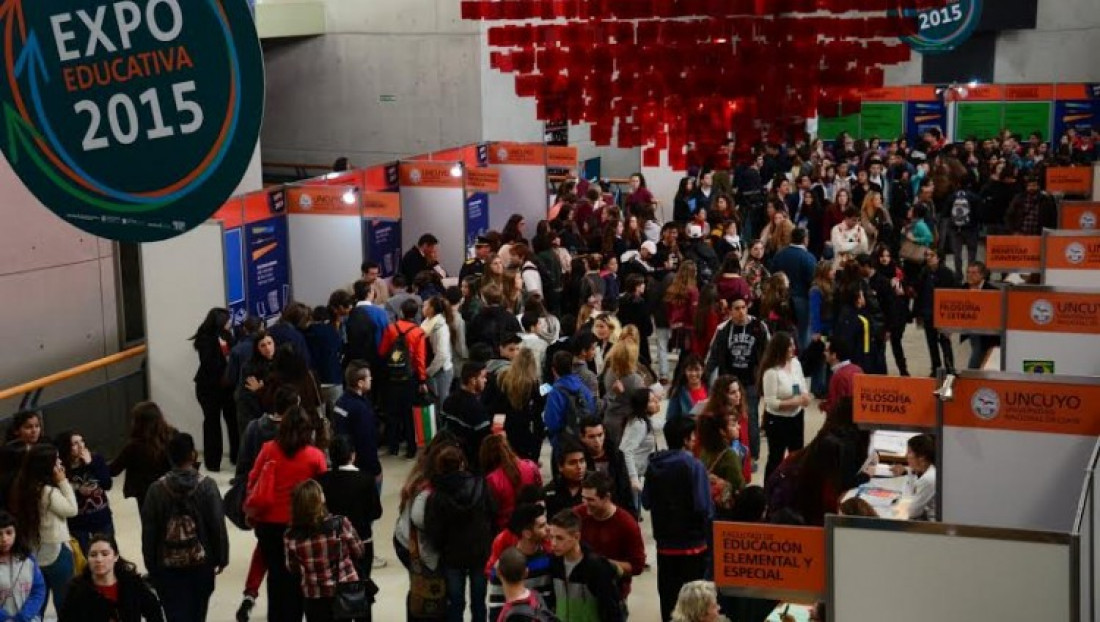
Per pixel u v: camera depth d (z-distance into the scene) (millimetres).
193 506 6840
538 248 13359
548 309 13070
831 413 7426
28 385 10281
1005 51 25281
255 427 7871
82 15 4023
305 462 7113
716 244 14391
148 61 3996
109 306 12859
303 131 21844
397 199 12930
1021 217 15445
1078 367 7160
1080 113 23281
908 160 20453
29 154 4129
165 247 10961
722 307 10891
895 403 6129
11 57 4062
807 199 16422
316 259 13180
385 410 10688
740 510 6387
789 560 4609
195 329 11039
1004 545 4203
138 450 7953
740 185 17109
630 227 14242
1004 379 5441
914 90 24156
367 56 21047
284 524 7125
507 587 5582
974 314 7441
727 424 7402
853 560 4371
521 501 6332
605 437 7719
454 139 20641
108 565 6133
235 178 4023
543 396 8922
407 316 10594
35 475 7051
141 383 11211
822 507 6965
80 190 4117
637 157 23594
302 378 8859
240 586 8516
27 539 7016
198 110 3990
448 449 6672
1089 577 4590
